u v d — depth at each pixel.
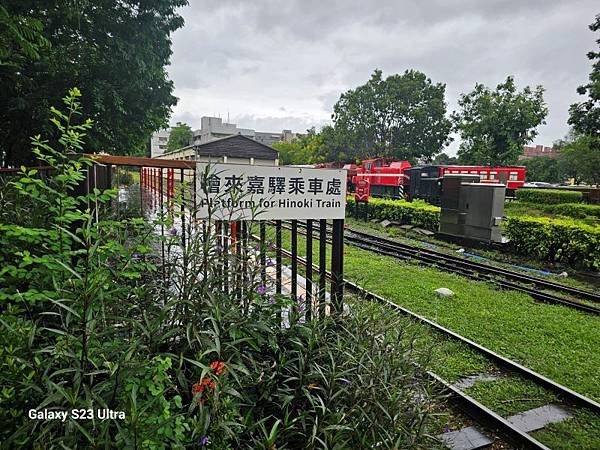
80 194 2.48
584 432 3.03
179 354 1.81
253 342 2.15
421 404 2.18
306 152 45.06
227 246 2.38
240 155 26.53
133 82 11.20
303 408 2.01
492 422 3.04
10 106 8.89
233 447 1.79
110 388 1.47
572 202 18.66
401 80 38.44
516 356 4.21
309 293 2.82
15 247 2.00
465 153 28.86
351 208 18.05
